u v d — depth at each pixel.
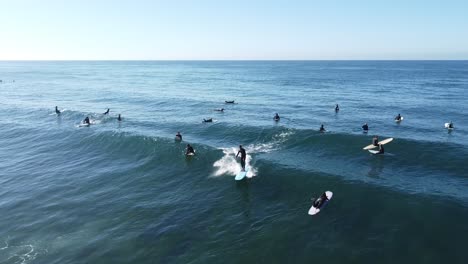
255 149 31.16
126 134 35.00
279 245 15.31
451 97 68.88
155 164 27.42
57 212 19.55
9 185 23.89
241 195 21.02
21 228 17.78
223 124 42.03
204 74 170.62
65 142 34.78
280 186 22.06
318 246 15.06
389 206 18.53
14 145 34.53
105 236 16.78
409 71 178.50
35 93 83.00
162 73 183.88
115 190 22.62
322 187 21.48
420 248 14.63
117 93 82.12
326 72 177.75
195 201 20.50
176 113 52.78
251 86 100.06
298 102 64.56
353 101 65.06
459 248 14.59
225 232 16.72
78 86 102.88
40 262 14.87
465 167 25.20
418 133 37.25
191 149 28.47
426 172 24.38
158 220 18.23
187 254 15.00
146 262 14.54
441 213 17.55
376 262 13.80
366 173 24.09
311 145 31.69
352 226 16.64
